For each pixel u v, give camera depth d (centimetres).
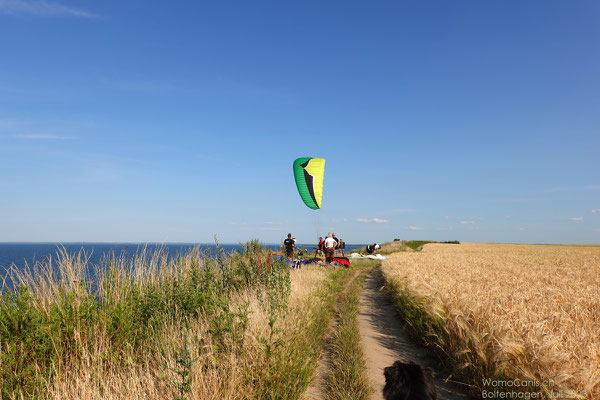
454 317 591
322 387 520
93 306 555
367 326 875
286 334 600
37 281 534
